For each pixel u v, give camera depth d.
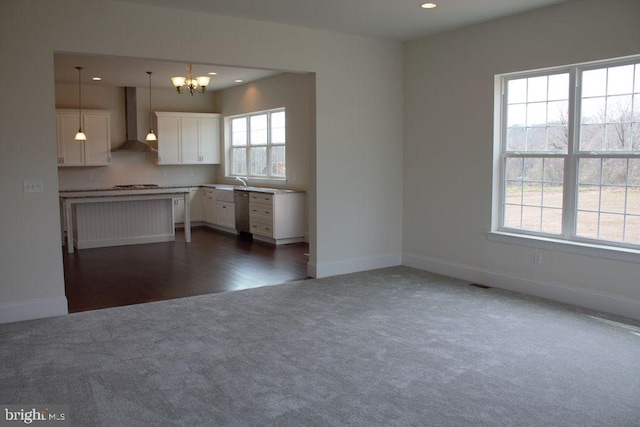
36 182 4.31
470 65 5.45
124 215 8.04
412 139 6.21
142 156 10.10
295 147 8.30
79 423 2.66
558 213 4.87
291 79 8.23
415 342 3.78
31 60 4.21
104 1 4.42
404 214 6.39
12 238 4.26
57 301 4.45
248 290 5.25
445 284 5.45
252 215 8.53
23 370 3.31
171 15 4.72
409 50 6.16
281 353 3.58
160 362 3.43
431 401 2.88
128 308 4.65
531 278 5.03
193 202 10.34
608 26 4.29
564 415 2.72
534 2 4.58
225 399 2.91
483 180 5.41
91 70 7.88
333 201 5.85
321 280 5.66
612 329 4.02
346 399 2.91
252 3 4.58
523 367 3.32
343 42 5.75
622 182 4.38
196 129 10.26
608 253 4.39
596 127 4.54
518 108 5.16
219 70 8.06
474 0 4.50
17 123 4.20
